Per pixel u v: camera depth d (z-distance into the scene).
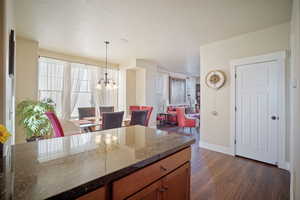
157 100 7.19
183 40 3.49
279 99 2.71
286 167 2.61
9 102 1.59
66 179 0.69
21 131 3.31
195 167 2.70
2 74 1.18
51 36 3.29
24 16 2.49
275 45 2.75
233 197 1.88
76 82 4.85
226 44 3.41
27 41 3.45
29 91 3.46
